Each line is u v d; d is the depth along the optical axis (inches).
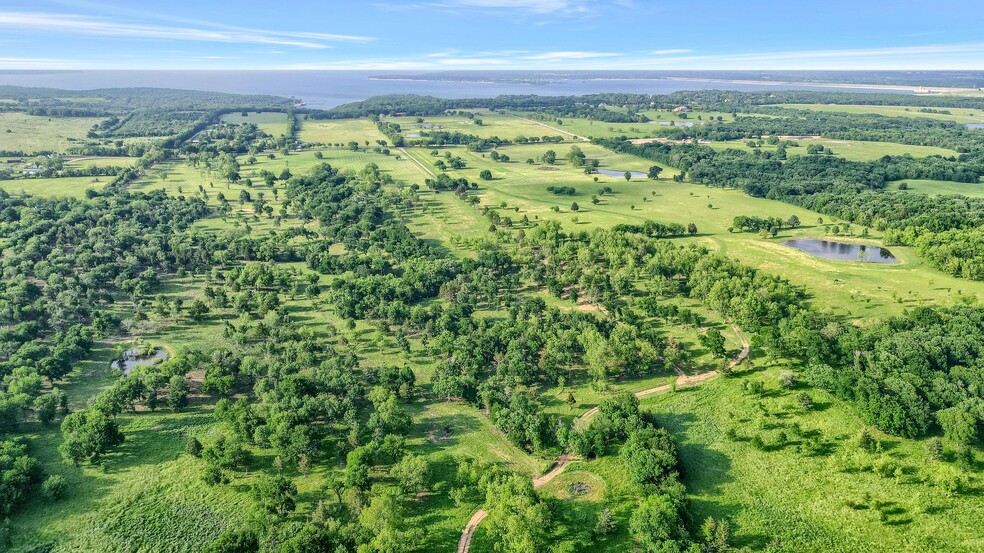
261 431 4158.5
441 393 4909.0
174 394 4729.3
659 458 3846.0
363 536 3218.5
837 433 4343.0
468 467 3912.4
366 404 4874.5
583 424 4510.3
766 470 4001.0
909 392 4323.3
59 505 3673.7
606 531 3467.0
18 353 5098.4
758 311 5969.5
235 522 3575.3
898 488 3754.9
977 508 3545.8
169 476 3976.4
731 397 4913.9
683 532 3287.4
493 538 3447.3
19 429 4397.1
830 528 3479.3
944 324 5447.8
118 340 5900.6
